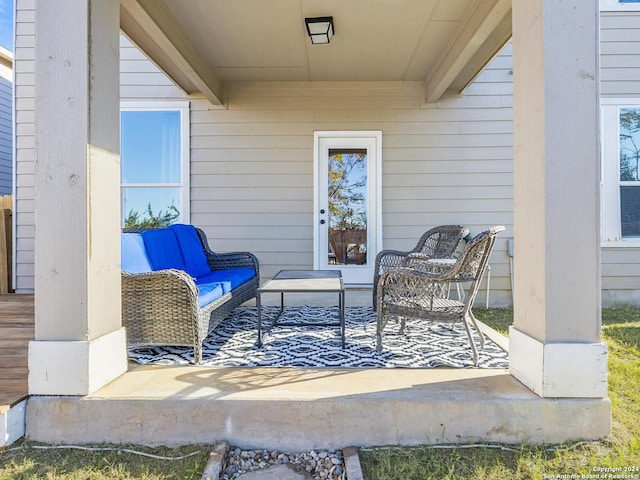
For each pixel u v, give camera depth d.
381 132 4.75
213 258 3.97
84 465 1.67
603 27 4.69
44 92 1.89
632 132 4.69
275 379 2.06
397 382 2.01
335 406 1.81
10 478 1.57
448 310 2.44
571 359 1.81
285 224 4.77
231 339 2.99
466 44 3.23
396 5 3.07
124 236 2.77
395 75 4.55
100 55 1.99
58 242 1.88
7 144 7.40
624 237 4.70
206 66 4.10
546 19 1.84
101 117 1.99
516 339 2.04
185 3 3.03
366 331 3.24
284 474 1.66
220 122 4.75
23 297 4.46
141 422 1.83
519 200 2.06
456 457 1.71
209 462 1.66
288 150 4.75
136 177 4.78
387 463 1.67
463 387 1.94
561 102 1.83
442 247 4.04
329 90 4.74
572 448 1.75
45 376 1.85
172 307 2.38
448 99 4.73
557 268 1.83
